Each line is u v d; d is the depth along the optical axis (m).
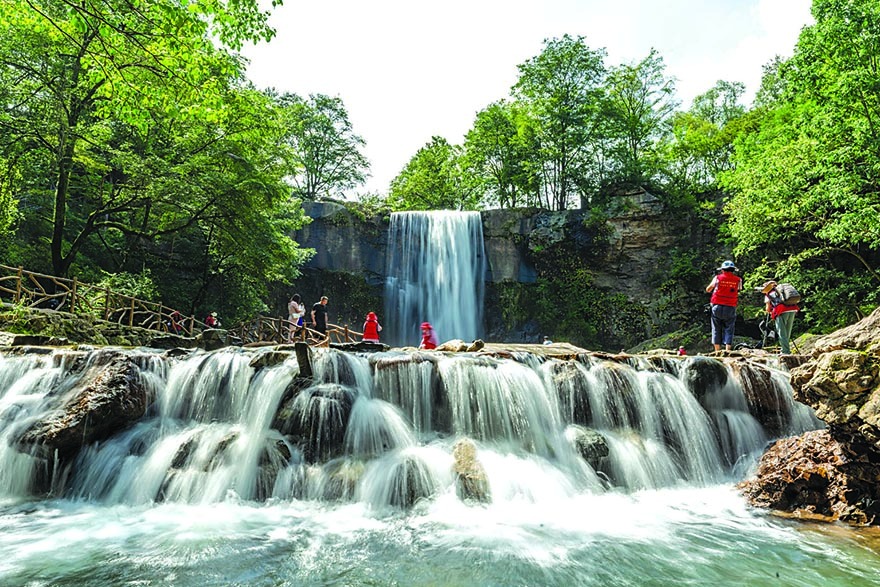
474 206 45.62
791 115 23.70
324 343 11.90
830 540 4.65
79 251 23.98
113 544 4.54
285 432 6.70
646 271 33.78
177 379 7.90
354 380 7.61
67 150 18.12
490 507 5.60
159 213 23.70
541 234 35.16
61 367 8.00
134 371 7.44
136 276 20.91
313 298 34.72
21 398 7.46
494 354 8.79
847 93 15.27
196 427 7.21
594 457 6.79
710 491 6.61
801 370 5.86
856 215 15.41
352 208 35.69
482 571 3.90
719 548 4.42
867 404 5.10
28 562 4.11
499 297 35.62
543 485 6.15
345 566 4.00
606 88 39.66
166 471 6.29
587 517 5.38
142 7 8.29
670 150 37.69
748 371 8.27
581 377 7.98
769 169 18.91
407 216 36.47
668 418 7.87
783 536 4.76
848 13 15.41
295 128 40.97
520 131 38.56
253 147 21.33
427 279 35.44
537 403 7.55
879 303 19.97
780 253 25.64
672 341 28.89
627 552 4.33
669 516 5.46
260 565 4.03
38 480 6.43
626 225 33.78
